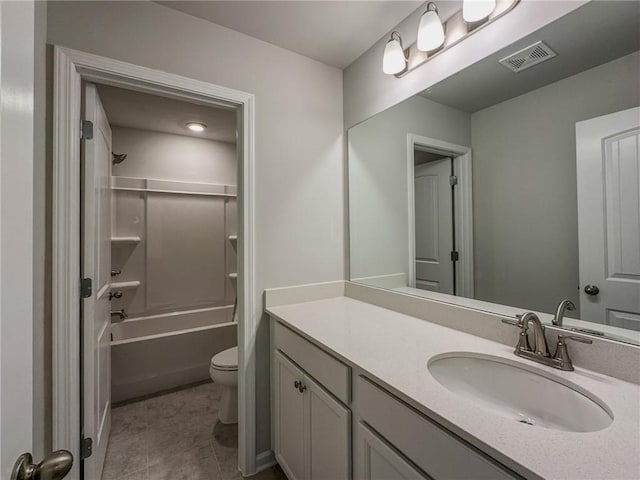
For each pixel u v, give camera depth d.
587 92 0.95
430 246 1.47
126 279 2.82
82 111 1.31
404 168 1.57
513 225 1.15
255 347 1.61
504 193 1.18
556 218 1.03
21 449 0.42
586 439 0.59
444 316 1.33
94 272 1.35
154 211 2.96
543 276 1.07
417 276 1.53
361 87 1.81
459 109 1.31
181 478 1.51
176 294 3.06
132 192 2.86
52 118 1.16
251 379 1.59
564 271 1.01
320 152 1.85
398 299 1.56
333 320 1.41
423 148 1.48
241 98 1.57
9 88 0.39
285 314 1.52
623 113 0.88
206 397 2.29
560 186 1.02
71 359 1.19
